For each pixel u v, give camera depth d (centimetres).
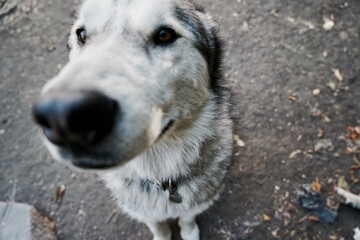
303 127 48
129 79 19
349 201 43
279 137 48
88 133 16
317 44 53
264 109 50
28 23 58
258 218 44
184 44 26
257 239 43
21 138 51
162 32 25
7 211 43
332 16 55
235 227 44
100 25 24
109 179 34
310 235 43
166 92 24
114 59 20
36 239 42
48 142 18
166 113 24
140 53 23
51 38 57
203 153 32
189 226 42
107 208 46
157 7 25
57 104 16
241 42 54
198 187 34
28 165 49
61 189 47
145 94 20
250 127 49
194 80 27
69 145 17
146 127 20
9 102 53
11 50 56
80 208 46
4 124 52
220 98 32
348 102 49
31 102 53
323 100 50
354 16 55
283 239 43
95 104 16
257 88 51
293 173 46
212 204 42
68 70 18
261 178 46
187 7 28
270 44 54
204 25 30
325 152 47
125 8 24
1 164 49
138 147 19
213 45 31
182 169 32
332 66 52
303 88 51
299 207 44
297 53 53
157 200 33
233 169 46
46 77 54
